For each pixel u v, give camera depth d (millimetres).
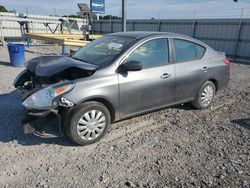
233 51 16844
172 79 4746
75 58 4660
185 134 4469
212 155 3803
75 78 3971
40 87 3773
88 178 3178
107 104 4051
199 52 5348
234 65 14141
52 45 19062
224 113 5621
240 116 5465
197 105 5523
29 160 3494
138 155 3727
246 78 9930
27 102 3639
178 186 3092
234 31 16594
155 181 3170
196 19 18656
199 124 4930
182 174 3324
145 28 22562
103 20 26688
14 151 3689
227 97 6957
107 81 3930
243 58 16422
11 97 5934
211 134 4512
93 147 3898
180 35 5062
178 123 4926
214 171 3410
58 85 3645
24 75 4691
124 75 4109
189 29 19328
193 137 4367
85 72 4012
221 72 5684
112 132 4402
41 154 3646
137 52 4328
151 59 4516
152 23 21859
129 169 3391
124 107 4223
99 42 4926
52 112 3586
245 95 7266
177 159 3664
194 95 5336
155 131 4535
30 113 3562
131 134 4375
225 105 6211
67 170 3318
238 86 8383
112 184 3088
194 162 3604
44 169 3320
